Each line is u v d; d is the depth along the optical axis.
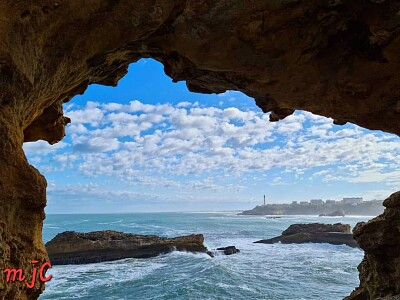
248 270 31.94
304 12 7.37
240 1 7.16
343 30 7.75
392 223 8.69
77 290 25.70
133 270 33.44
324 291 24.34
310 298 22.52
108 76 8.96
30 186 4.71
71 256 37.94
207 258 39.31
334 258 39.88
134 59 8.79
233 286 25.42
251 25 7.45
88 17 6.04
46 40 5.49
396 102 8.93
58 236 39.19
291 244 54.16
